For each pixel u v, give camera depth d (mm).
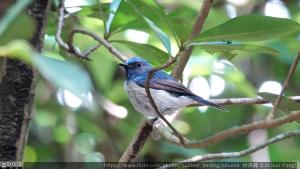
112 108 13141
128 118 15094
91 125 14281
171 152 13734
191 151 13758
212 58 13562
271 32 6598
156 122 8312
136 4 8047
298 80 15859
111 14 8469
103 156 14727
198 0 13102
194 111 15633
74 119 14281
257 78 16203
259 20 6391
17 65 6660
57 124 14266
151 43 12852
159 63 9234
